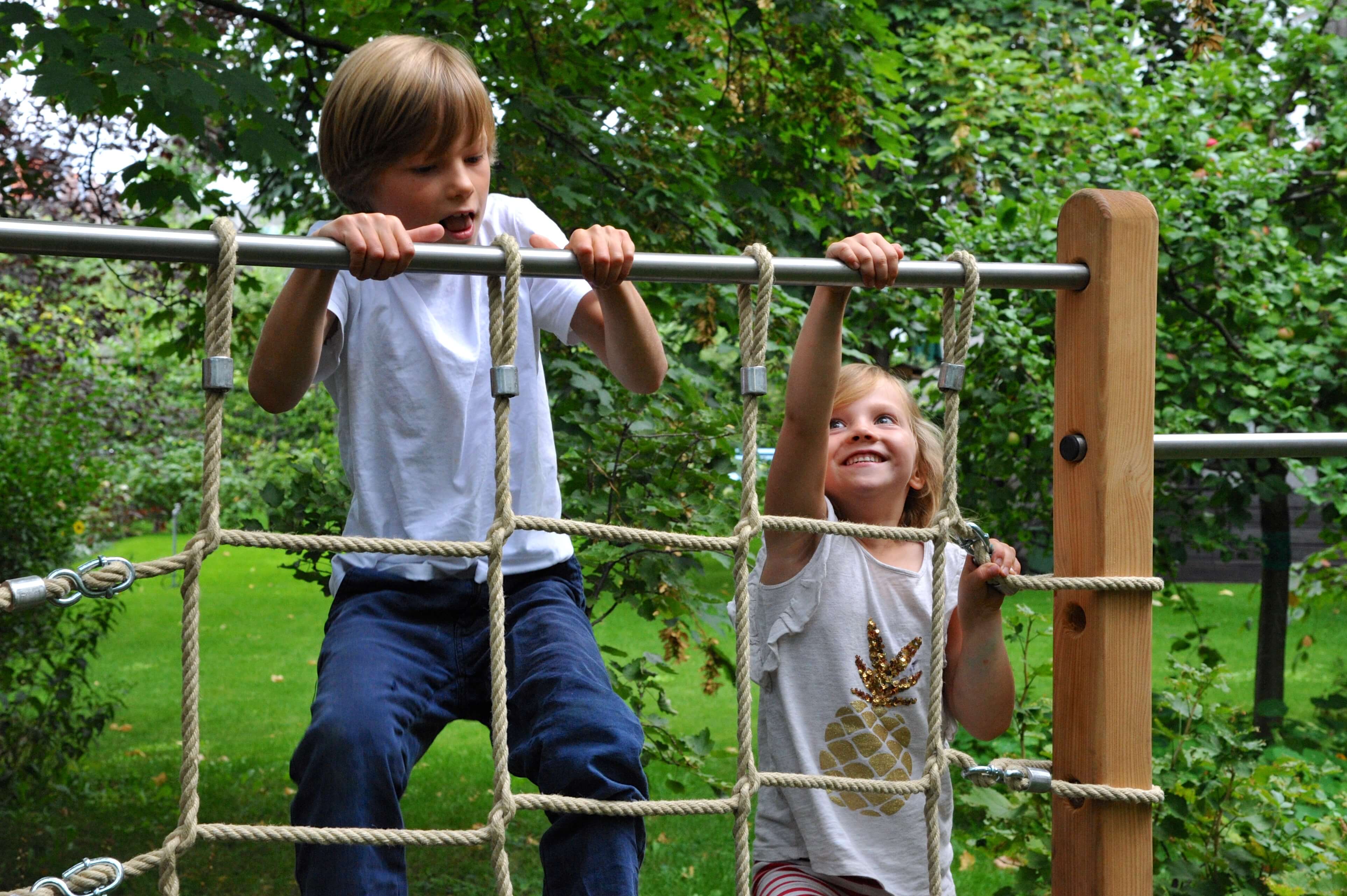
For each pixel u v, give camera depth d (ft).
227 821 17.15
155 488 53.31
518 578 6.20
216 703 24.54
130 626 33.09
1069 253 6.48
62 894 4.51
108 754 20.72
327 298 5.47
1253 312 17.94
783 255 16.62
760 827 7.14
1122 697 6.22
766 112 17.35
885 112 18.11
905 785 5.91
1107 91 20.95
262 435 58.29
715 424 11.74
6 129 18.13
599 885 5.31
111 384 33.14
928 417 17.46
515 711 5.80
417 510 6.04
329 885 5.22
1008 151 20.72
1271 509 21.30
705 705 23.44
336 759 5.25
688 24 16.52
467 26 15.17
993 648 6.63
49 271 27.68
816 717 7.02
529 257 5.38
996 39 21.95
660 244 14.79
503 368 5.34
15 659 19.53
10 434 21.34
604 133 14.83
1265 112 20.76
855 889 6.84
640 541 5.54
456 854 16.34
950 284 6.17
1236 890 10.41
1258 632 21.57
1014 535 18.44
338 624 5.88
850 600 7.13
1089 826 6.23
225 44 18.26
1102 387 6.23
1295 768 11.66
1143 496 6.29
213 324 4.98
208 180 18.02
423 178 5.97
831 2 16.72
